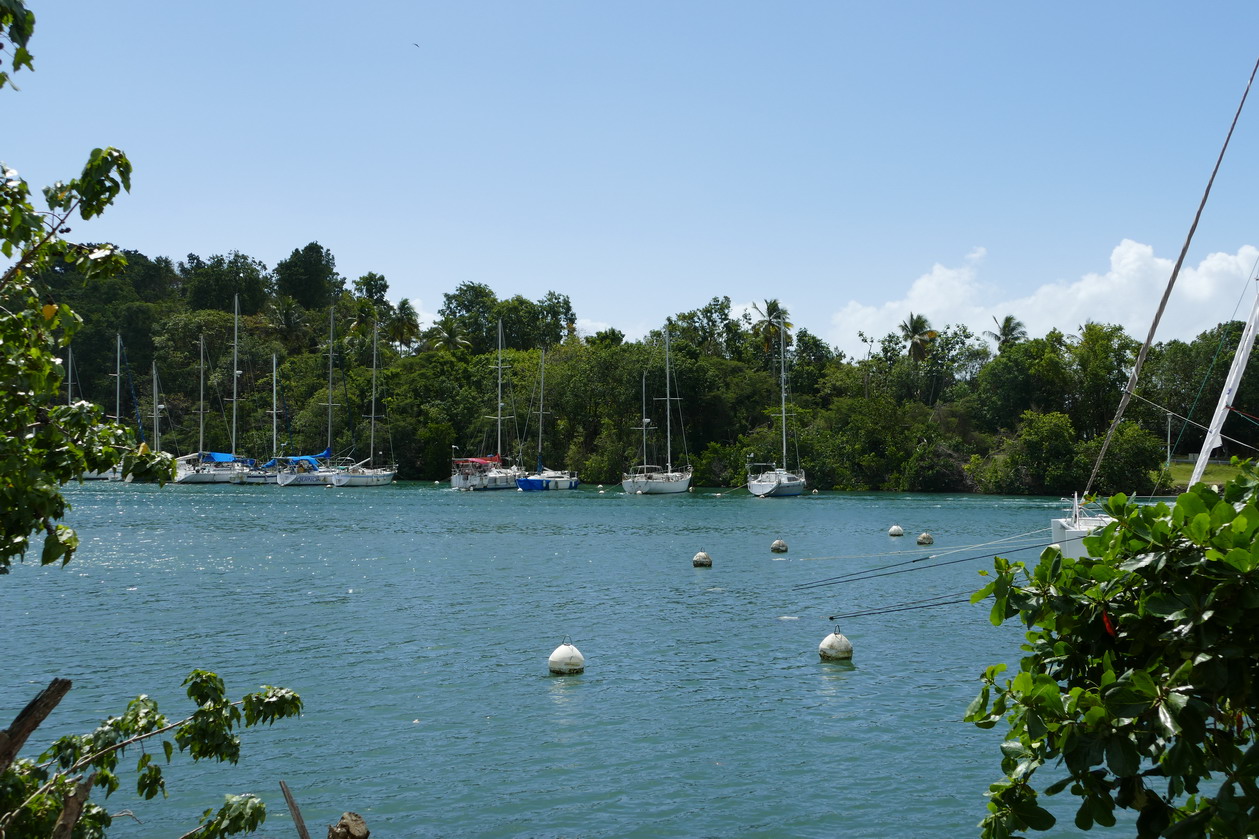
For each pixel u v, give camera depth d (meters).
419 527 59.88
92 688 19.02
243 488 103.94
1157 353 100.38
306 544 48.81
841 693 18.94
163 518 65.12
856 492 101.81
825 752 15.38
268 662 21.41
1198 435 94.12
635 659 21.97
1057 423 93.69
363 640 23.95
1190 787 5.29
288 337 143.62
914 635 24.83
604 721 17.02
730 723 16.89
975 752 15.36
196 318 132.62
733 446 110.94
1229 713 5.38
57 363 6.44
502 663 21.45
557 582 35.09
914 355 125.56
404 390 124.19
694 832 12.30
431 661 21.61
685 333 131.38
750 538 53.34
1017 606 5.52
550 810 13.00
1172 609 4.88
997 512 72.81
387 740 15.91
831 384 121.62
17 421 6.31
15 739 5.67
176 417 126.75
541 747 15.57
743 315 137.25
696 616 27.78
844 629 25.70
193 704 17.91
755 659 21.97
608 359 114.56
